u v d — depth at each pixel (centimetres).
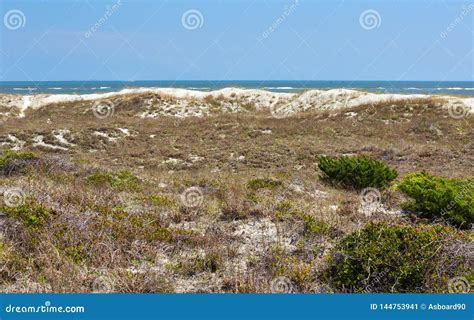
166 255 835
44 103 4694
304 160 2602
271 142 3025
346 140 3100
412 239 740
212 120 3722
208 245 880
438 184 1245
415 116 3541
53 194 1105
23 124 3734
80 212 985
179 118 3975
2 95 4781
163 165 2578
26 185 1209
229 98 4747
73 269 720
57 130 3253
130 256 807
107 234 859
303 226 995
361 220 1097
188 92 4906
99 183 1430
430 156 2644
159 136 3316
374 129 3353
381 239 740
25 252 771
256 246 898
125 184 1462
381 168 1769
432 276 689
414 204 1244
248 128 3428
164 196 1308
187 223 1065
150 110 4247
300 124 3569
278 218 1077
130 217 995
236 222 1075
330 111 3859
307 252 845
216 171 2397
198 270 773
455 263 711
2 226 856
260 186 1591
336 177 1834
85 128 3372
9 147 2994
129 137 3262
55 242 805
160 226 968
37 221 870
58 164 1672
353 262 722
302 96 4547
